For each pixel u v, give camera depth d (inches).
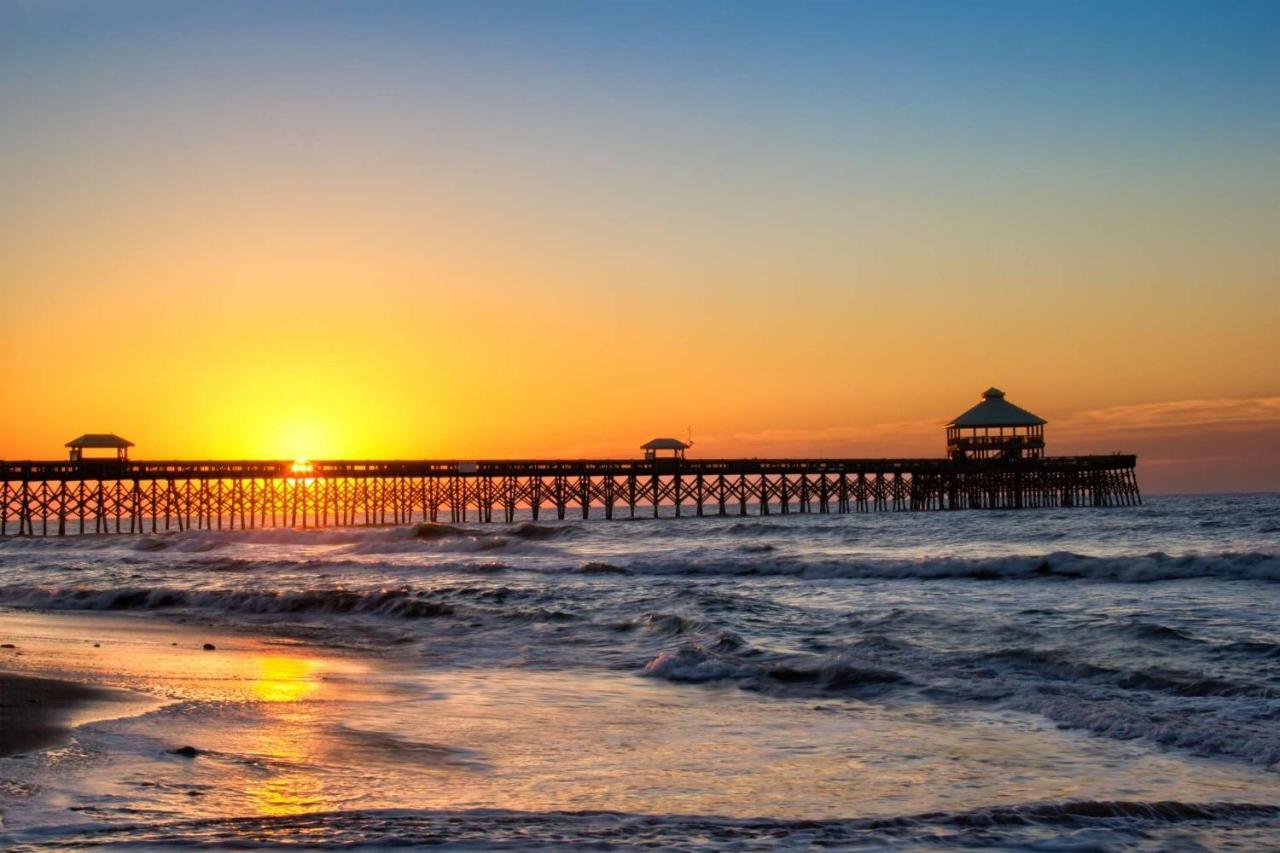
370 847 402.0
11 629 1114.7
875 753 578.9
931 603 1173.1
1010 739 605.0
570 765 553.3
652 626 1026.7
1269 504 4207.7
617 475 3595.0
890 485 3858.3
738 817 458.6
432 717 667.4
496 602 1253.7
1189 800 484.7
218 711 661.9
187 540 2630.4
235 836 410.6
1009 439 3875.5
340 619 1192.2
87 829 417.4
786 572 1590.8
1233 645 819.4
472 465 3459.6
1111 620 960.9
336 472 3351.4
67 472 3176.7
